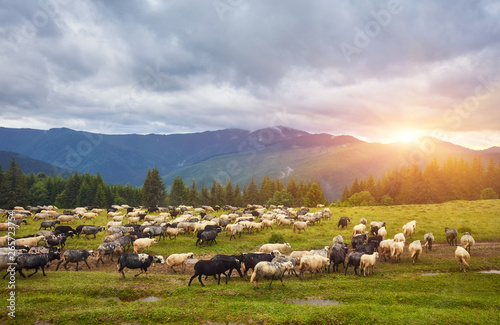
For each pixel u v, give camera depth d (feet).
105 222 139.95
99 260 79.66
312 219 137.18
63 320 41.96
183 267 71.87
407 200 348.59
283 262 61.16
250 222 119.24
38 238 84.99
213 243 101.40
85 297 51.11
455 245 95.20
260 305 46.42
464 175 346.74
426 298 49.80
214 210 229.86
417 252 74.54
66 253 68.64
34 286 53.62
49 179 399.85
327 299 50.70
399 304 48.03
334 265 69.26
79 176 388.78
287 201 350.64
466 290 54.54
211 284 58.54
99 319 42.47
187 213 170.50
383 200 345.92
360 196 349.20
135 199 428.97
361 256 64.34
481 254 81.71
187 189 425.69
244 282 60.18
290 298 51.26
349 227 127.85
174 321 42.42
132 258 62.85
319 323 41.93
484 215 141.49
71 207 352.69
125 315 43.19
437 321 41.75
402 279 60.08
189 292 53.06
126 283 57.67
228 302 47.91
